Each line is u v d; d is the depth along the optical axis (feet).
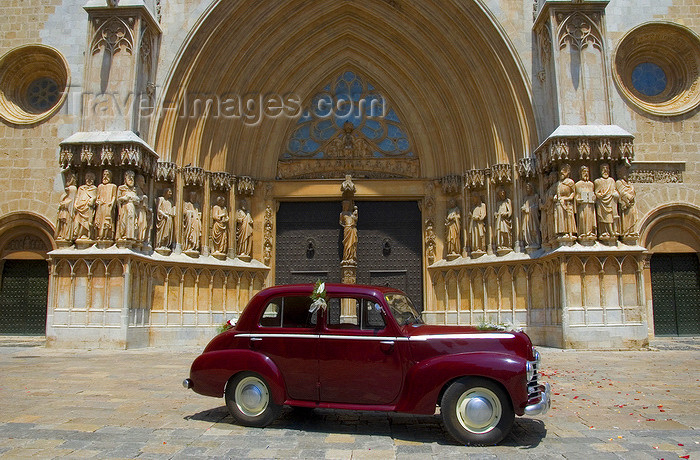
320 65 71.26
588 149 53.72
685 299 62.49
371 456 18.11
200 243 63.00
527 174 59.52
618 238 53.93
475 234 63.77
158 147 60.44
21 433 20.59
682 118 62.64
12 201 62.54
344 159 70.69
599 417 23.84
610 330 51.60
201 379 22.77
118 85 56.54
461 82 65.82
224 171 65.67
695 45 63.10
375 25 68.74
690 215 61.57
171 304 59.31
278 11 65.87
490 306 61.72
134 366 39.93
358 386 21.24
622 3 63.77
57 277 53.72
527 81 60.39
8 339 60.75
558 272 53.57
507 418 19.45
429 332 21.61
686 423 22.75
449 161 67.92
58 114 63.46
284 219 70.54
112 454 17.98
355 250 67.92
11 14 64.90
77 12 64.59
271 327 22.70
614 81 62.85
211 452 18.40
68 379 33.60
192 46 61.87
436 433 21.36
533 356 20.79
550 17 56.65
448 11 63.52
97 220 54.13
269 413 21.83
